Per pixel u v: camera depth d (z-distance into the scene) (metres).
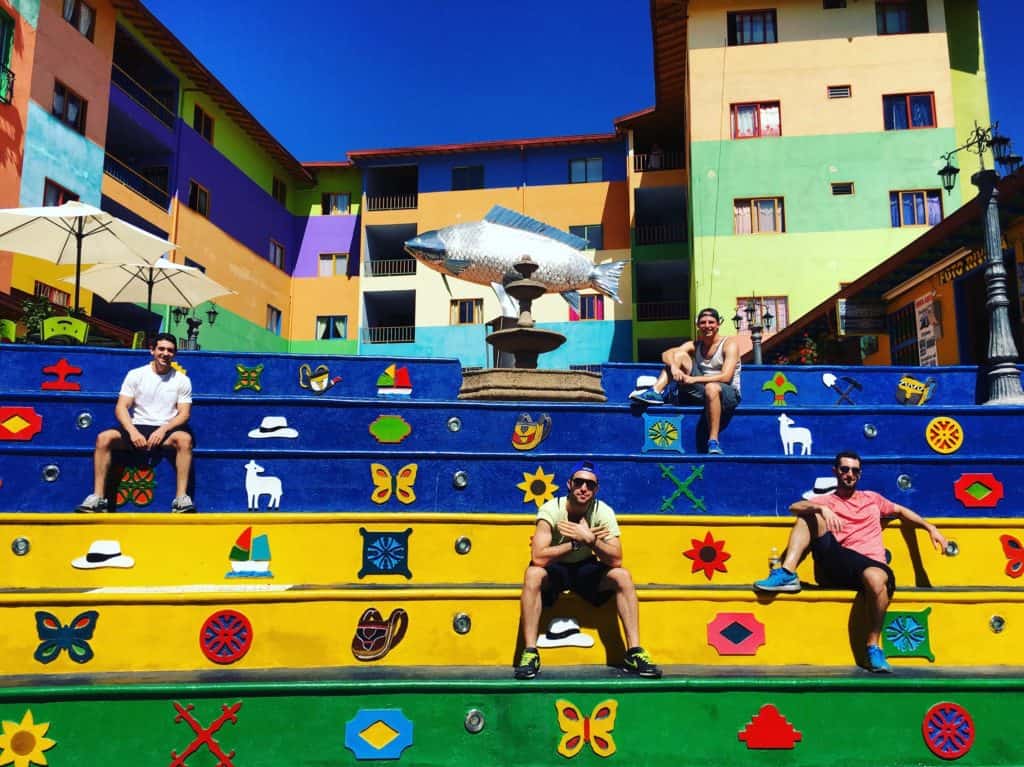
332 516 5.70
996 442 7.26
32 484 6.13
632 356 31.03
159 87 27.39
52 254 12.41
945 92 24.03
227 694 4.46
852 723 4.68
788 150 24.19
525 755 4.55
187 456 6.21
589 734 4.58
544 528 5.02
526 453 6.39
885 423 7.31
